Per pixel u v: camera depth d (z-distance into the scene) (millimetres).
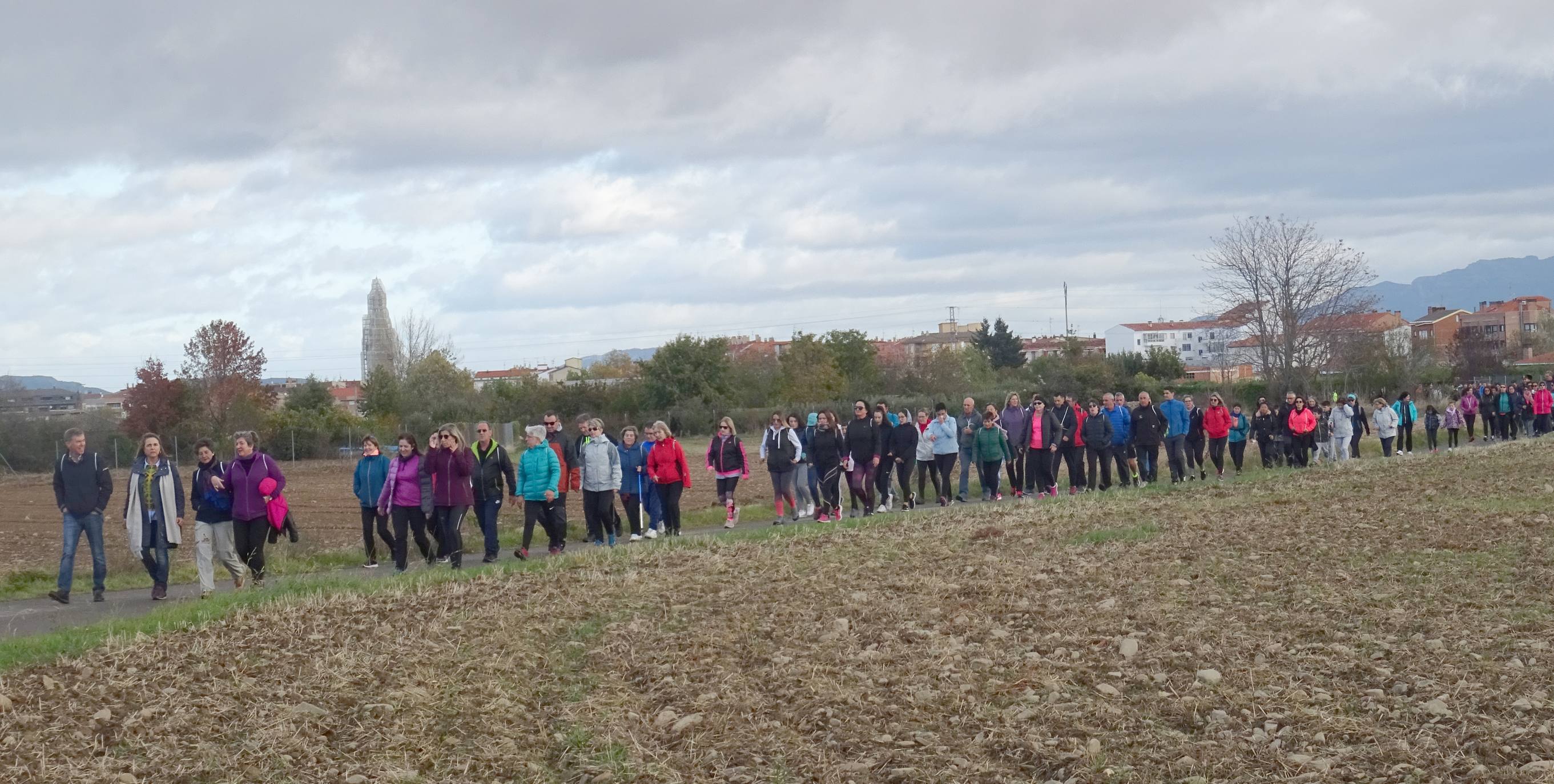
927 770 7500
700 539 18406
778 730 8492
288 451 59219
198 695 9875
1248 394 63281
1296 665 9305
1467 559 13484
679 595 13438
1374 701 8289
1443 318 157125
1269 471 28234
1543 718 7734
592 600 13289
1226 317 58406
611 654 10828
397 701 9570
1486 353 83312
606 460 19203
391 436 64125
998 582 13297
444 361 81688
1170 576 13297
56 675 10562
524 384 75188
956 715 8617
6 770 8016
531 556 18766
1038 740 7867
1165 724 8172
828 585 13617
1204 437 28328
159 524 15344
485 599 13609
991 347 119188
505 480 20703
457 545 16859
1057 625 11086
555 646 11406
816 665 10031
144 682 10242
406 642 11508
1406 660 9242
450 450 16891
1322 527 16688
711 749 8195
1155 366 78688
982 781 7324
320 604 13617
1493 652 9398
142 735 8859
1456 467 26234
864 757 7848
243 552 15734
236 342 64750
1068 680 9250
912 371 78562
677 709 9141
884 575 14273
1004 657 10008
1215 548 15164
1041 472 24828
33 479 49406
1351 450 35688
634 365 108250
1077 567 14227
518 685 10078
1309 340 56969
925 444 24469
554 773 8109
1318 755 7371
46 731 8891
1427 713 7949
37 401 67500
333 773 8086
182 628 12469
